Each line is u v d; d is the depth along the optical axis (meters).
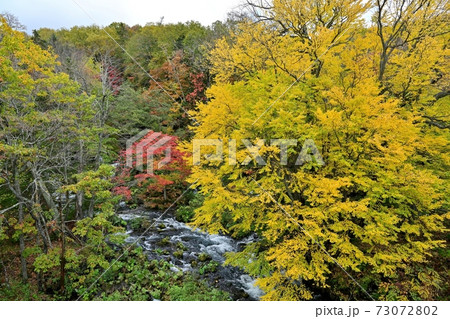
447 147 7.64
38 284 8.50
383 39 8.08
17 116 7.89
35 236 11.06
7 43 7.32
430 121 8.15
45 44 22.00
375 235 6.24
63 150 9.41
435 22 7.71
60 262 8.40
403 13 7.73
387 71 8.65
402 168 6.92
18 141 7.98
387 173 6.26
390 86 8.28
